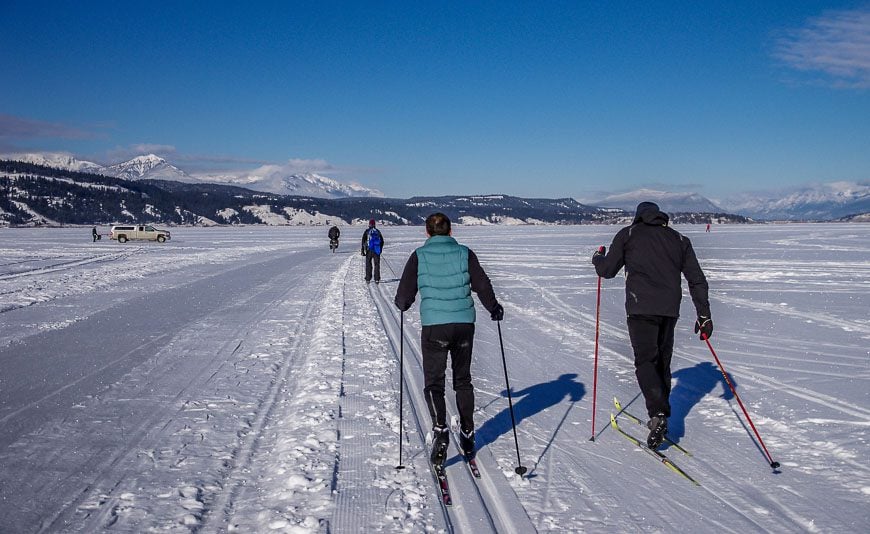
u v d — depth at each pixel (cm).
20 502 351
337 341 820
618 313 1127
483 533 316
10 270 2058
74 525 324
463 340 412
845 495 363
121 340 842
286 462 406
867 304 1220
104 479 384
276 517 331
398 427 484
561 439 466
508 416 523
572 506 350
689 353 775
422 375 649
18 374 651
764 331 930
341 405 536
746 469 405
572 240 4900
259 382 625
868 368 687
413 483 381
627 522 330
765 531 321
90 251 3375
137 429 479
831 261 2445
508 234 6731
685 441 460
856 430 476
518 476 394
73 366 689
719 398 570
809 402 554
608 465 414
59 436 462
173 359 727
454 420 506
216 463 411
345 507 346
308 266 2262
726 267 2156
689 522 331
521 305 1234
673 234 449
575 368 698
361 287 1549
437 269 413
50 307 1163
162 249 3609
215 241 4991
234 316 1062
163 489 369
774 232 6850
